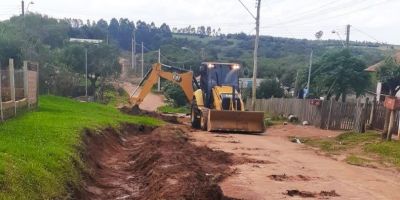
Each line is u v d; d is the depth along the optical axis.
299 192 11.39
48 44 74.44
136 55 110.75
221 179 12.64
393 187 12.50
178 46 107.88
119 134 20.64
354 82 41.12
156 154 15.01
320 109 29.97
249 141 21.81
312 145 21.17
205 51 93.44
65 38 78.88
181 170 12.49
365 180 13.27
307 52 92.88
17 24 65.88
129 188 12.36
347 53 42.94
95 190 11.58
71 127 15.49
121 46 128.75
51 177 9.20
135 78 90.75
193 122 28.95
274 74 69.75
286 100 37.75
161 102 66.38
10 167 8.41
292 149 19.53
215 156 16.20
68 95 53.12
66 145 12.41
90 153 14.15
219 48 103.50
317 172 14.19
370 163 16.22
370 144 19.62
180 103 58.09
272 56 92.62
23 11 71.19
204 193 9.89
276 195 11.05
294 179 13.02
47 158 10.16
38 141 11.98
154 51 104.19
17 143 11.15
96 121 19.69
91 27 110.56
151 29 125.00
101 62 64.19
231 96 26.88
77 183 10.45
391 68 38.00
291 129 28.75
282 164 15.43
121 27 132.25
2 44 43.94
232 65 28.89
